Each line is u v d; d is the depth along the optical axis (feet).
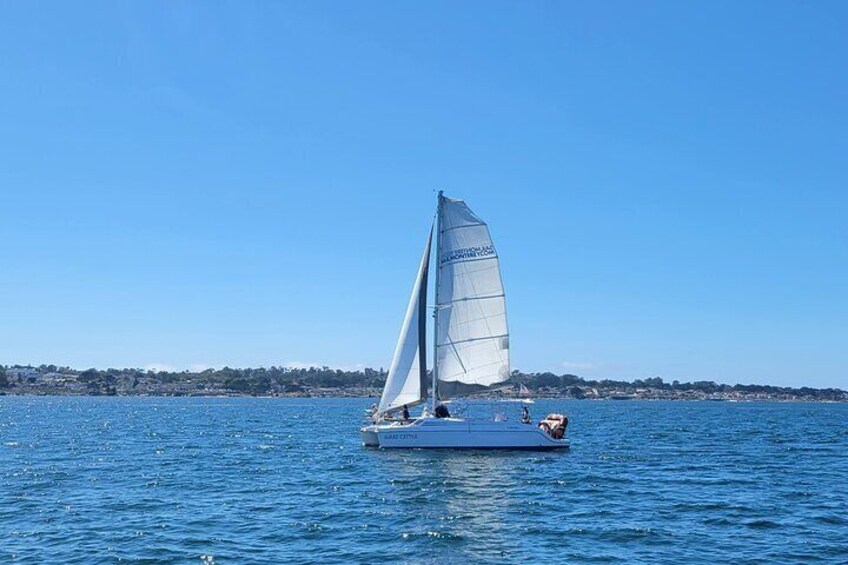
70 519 115.65
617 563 92.27
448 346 198.18
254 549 98.07
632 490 144.36
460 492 139.85
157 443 264.52
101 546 98.99
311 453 217.77
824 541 103.45
